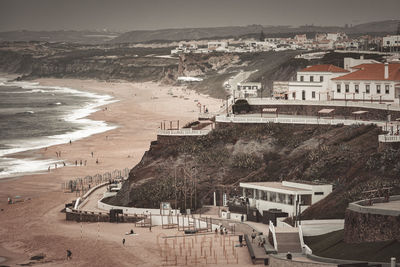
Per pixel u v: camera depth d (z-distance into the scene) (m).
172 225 117.06
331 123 135.12
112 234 110.88
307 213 103.88
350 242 80.75
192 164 136.50
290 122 140.00
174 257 92.50
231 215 116.44
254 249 91.94
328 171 115.88
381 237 76.81
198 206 126.62
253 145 136.75
